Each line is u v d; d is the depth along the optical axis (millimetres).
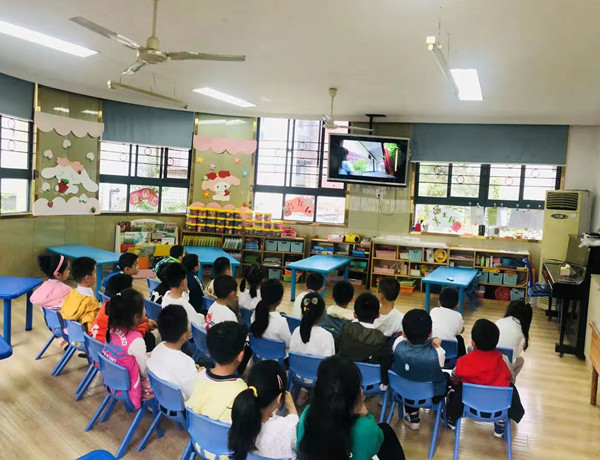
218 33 4367
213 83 6465
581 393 4238
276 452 2014
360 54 4719
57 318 3895
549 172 7844
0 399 3545
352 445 1729
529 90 5660
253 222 8641
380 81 5742
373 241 8266
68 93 7438
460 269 7320
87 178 7797
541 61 4535
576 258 6188
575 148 7570
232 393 2248
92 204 7883
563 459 3162
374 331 3297
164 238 8414
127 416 3381
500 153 7887
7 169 6660
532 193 7953
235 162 8852
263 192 8969
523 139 7766
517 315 3779
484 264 7812
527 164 7789
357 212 8727
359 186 8688
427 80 5520
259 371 2002
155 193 8703
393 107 7270
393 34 4062
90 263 3855
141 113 8242
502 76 5117
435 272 7012
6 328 4582
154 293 4434
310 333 3236
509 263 7699
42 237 7199
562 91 5633
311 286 4266
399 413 3562
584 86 5352
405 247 8383
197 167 8773
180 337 2770
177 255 5391
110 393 3010
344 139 7793
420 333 2998
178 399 2531
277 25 4066
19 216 6793
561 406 3961
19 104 6715
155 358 2764
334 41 4371
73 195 7613
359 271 8383
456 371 3115
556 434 3488
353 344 3264
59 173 7383
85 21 3121
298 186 8898
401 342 3115
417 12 3543
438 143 8164
